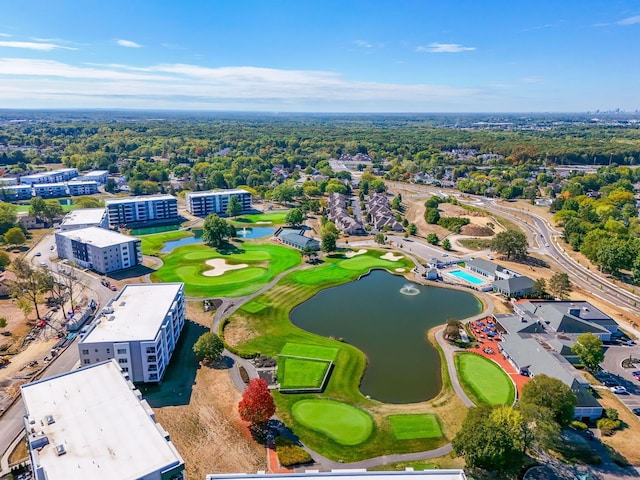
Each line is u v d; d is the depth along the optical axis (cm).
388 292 17762
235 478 7000
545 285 17550
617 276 19512
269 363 12356
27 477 8338
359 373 12094
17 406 10400
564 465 8825
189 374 11875
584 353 11838
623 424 10062
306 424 10025
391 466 8838
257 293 17225
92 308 15550
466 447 8394
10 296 16475
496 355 13038
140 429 7969
